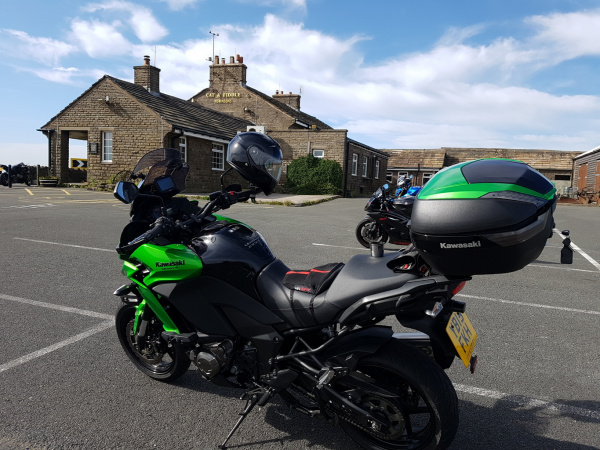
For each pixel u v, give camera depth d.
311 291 2.39
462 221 1.94
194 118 24.45
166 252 2.76
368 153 32.50
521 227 1.90
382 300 2.12
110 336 4.05
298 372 2.43
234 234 2.71
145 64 24.02
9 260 6.66
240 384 2.70
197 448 2.53
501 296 5.44
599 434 2.71
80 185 22.56
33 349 3.76
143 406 2.96
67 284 5.53
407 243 8.16
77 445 2.53
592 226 12.88
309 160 26.77
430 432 2.25
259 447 2.56
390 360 2.21
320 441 2.62
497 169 2.05
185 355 3.05
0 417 2.78
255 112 31.41
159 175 3.11
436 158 39.50
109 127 21.80
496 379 3.37
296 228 10.61
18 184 24.80
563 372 3.49
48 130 22.88
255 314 2.53
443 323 2.18
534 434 2.70
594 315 4.80
